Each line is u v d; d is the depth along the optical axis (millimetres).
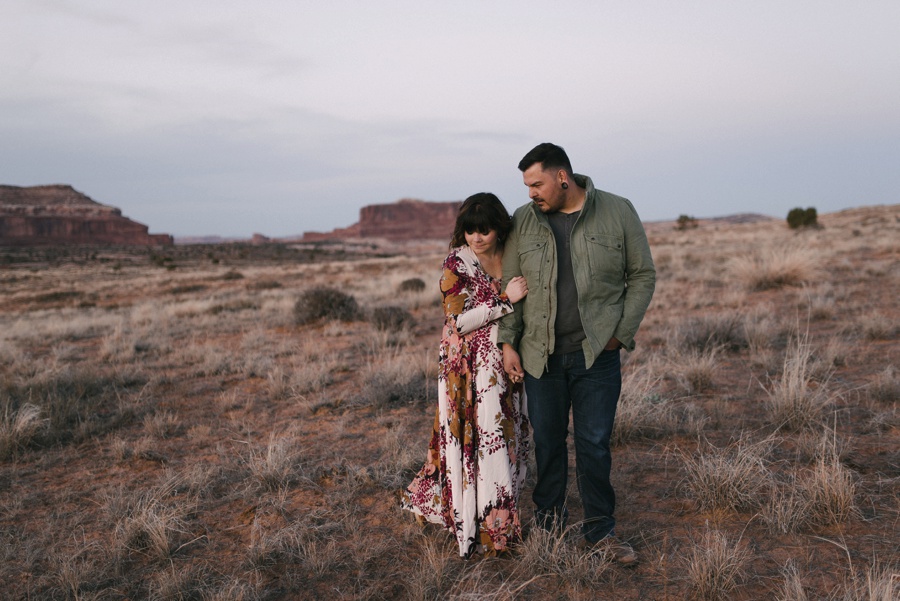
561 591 2549
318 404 6000
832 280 12148
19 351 10344
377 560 2938
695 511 3148
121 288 37125
